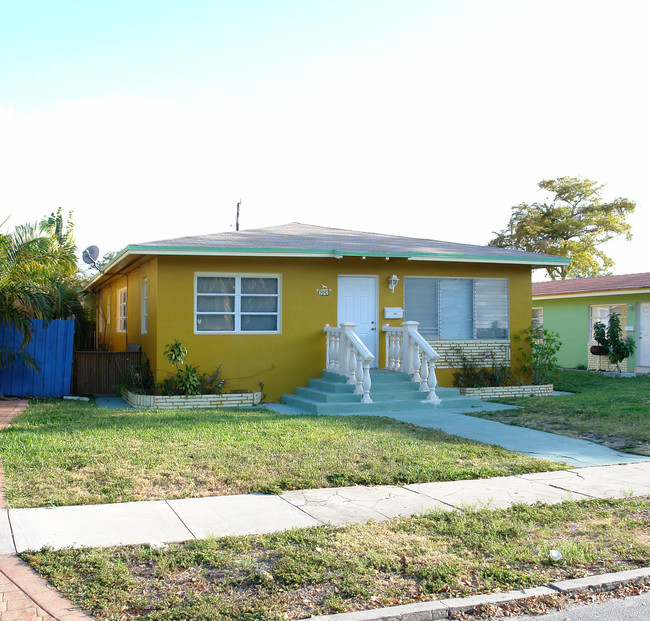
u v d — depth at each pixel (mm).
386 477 7812
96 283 23531
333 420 11789
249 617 4336
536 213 42344
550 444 10070
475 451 9344
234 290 15398
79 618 4258
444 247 17547
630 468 8555
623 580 5066
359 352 13875
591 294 24516
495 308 17375
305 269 15742
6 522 5992
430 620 4504
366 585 4828
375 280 16359
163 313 14781
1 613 4289
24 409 12977
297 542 5656
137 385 15148
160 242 14836
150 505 6629
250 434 10133
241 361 15273
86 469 7777
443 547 5609
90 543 5516
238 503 6766
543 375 17250
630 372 23656
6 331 15312
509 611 4637
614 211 41719
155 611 4375
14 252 14812
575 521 6418
